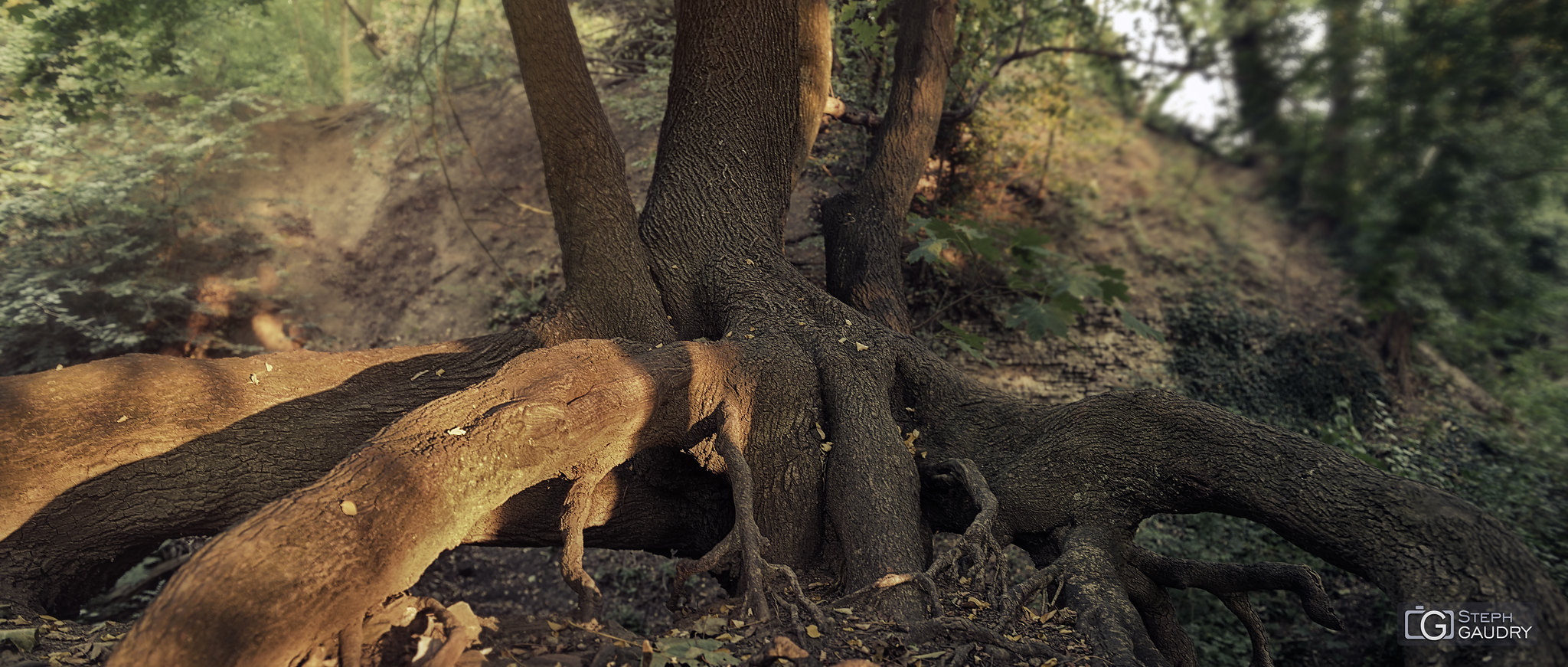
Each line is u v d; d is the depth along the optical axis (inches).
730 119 232.7
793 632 136.6
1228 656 267.6
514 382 148.2
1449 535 140.6
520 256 426.9
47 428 166.7
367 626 117.4
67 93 296.8
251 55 472.4
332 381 197.2
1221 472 169.9
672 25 423.8
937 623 138.9
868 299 257.4
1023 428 197.3
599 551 328.2
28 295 347.9
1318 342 386.0
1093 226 398.9
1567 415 322.0
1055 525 182.7
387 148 493.0
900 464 181.6
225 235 438.0
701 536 212.2
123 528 173.9
